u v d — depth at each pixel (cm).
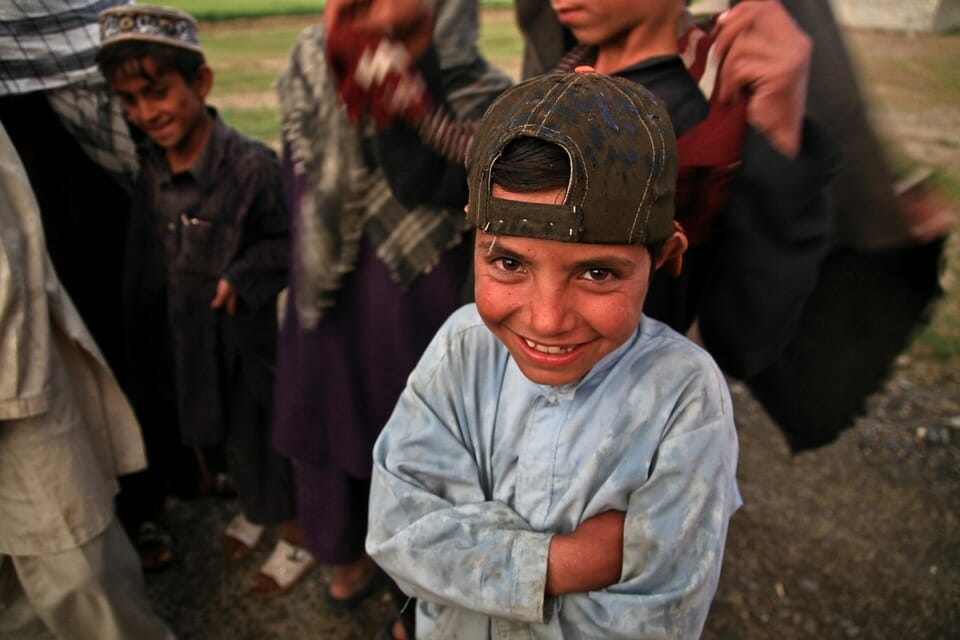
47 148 180
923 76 435
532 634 86
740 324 104
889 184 115
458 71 124
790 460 244
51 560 140
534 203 62
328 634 191
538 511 87
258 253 175
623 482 81
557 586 80
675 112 100
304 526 169
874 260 120
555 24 130
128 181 193
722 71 96
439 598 85
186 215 173
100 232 197
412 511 89
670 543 77
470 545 83
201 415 181
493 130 65
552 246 63
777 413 136
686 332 120
